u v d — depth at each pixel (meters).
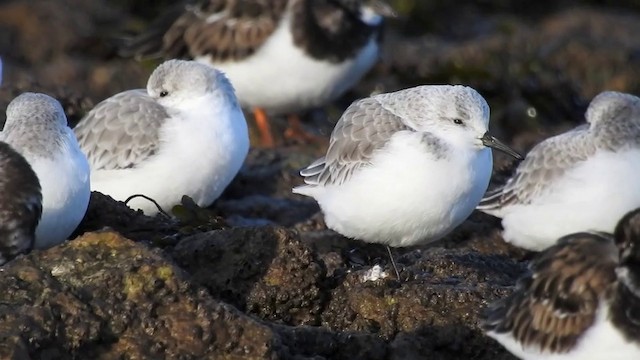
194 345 11.02
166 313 11.12
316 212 16.91
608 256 10.59
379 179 13.22
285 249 12.30
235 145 15.88
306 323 12.33
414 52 23.20
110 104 16.06
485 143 13.27
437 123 13.33
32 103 12.91
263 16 18.78
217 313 11.12
